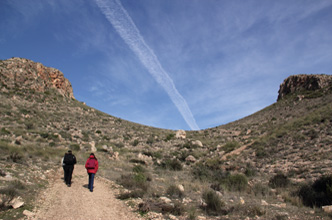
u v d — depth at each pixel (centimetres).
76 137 3797
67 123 4994
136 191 1137
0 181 991
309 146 2256
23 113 4469
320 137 2373
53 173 1448
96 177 1509
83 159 2236
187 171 2267
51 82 7531
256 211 909
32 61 7231
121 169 1950
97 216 807
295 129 3000
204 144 4550
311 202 1079
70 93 8381
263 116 6950
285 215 866
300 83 7738
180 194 1229
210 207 986
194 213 886
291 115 5012
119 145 3900
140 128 7050
